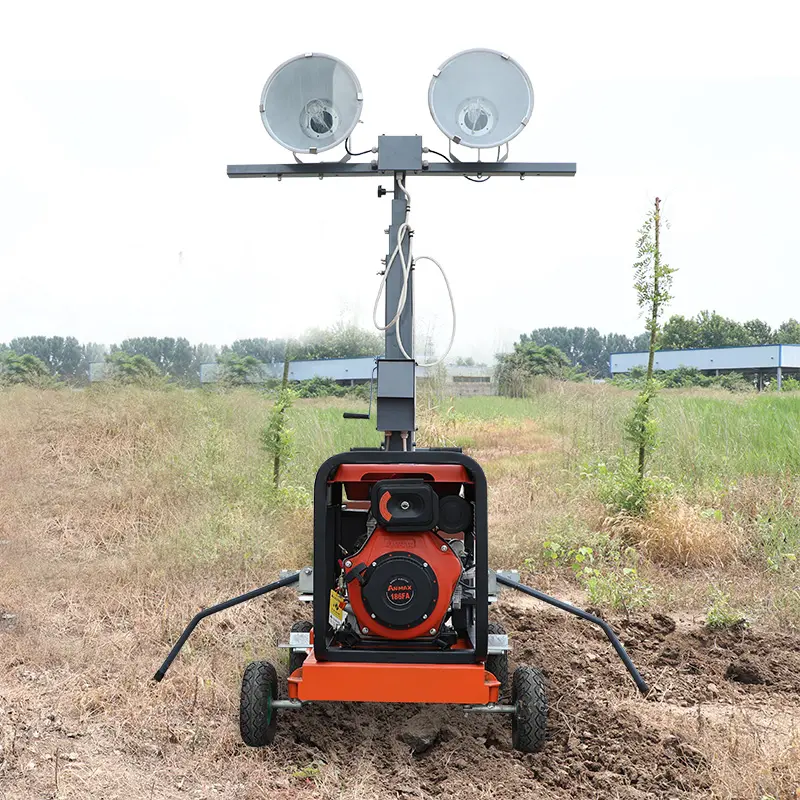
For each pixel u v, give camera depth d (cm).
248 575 725
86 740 427
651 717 475
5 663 520
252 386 1342
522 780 400
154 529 846
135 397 1223
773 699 512
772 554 778
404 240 492
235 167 511
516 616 650
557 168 504
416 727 458
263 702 406
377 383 457
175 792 384
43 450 1075
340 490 442
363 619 399
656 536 820
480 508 393
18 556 752
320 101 504
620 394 1484
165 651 554
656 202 871
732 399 1909
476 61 496
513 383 2247
